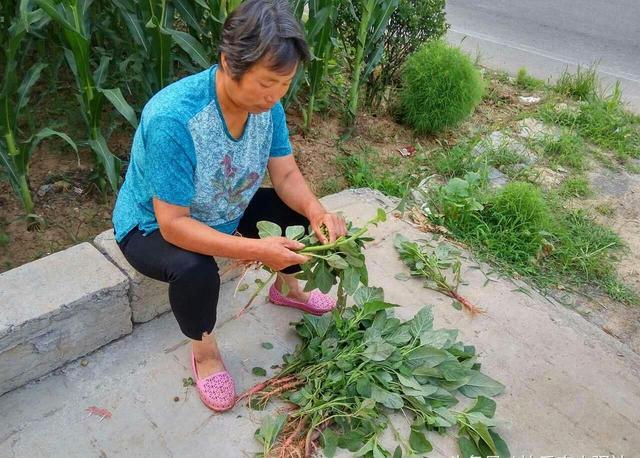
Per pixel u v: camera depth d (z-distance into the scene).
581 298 2.80
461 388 2.16
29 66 3.67
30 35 2.99
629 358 2.44
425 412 2.04
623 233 3.30
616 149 4.16
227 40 1.54
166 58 2.84
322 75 3.68
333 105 4.02
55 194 2.89
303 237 2.10
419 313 2.31
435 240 2.97
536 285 2.83
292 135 3.72
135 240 1.96
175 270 1.83
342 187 3.40
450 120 3.88
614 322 2.69
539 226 3.09
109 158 2.62
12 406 2.02
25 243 2.61
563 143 4.02
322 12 3.21
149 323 2.38
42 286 2.11
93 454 1.89
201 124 1.72
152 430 1.98
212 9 3.00
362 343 2.14
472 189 3.23
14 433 1.94
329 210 3.01
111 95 2.54
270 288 2.49
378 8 3.57
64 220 2.76
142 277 2.23
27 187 2.65
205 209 1.93
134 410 2.04
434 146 3.95
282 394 2.10
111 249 2.32
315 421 1.96
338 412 2.00
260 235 2.01
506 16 7.00
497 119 4.41
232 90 1.64
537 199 3.15
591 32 6.68
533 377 2.30
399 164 3.69
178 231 1.78
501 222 3.12
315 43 3.36
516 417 2.14
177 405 2.06
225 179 1.87
